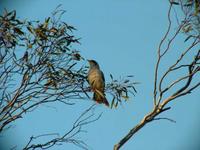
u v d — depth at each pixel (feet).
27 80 43.32
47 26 44.62
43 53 44.32
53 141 38.91
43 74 44.27
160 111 43.21
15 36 44.09
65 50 45.03
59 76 44.98
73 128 39.19
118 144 41.63
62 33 44.83
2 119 41.04
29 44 44.09
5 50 43.68
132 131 42.19
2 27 44.04
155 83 43.86
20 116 41.68
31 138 38.60
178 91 43.96
